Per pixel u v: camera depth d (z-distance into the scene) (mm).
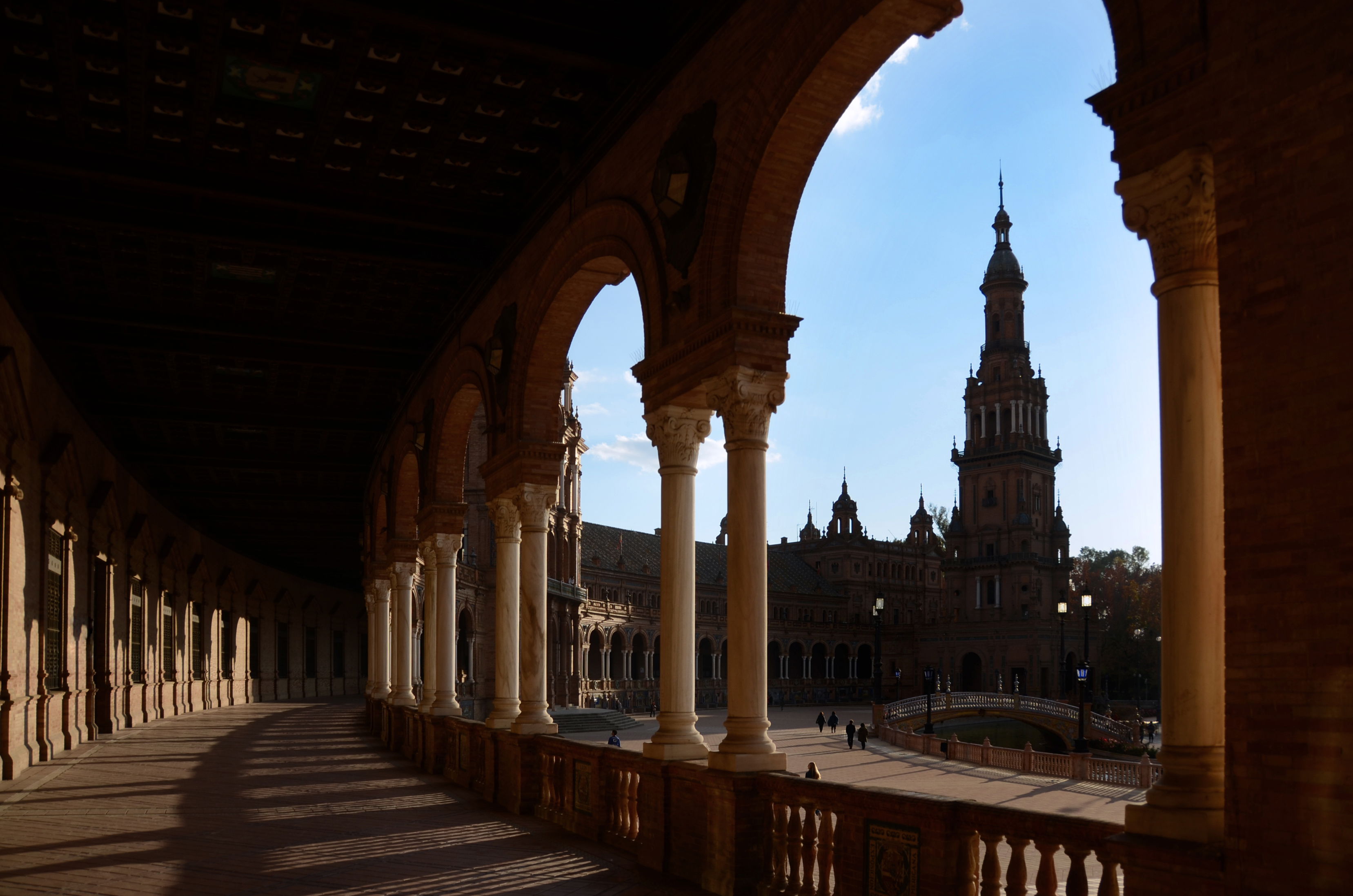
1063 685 108938
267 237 15578
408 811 14391
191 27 10875
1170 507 5484
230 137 13258
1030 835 6301
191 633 40219
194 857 10859
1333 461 4559
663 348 10586
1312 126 4711
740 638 9398
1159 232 5527
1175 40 5344
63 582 21656
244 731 30234
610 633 98188
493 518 16203
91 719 25219
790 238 9656
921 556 145375
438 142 13297
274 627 57656
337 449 30562
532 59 11500
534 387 15234
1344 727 4441
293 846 11531
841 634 128500
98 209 14680
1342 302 4566
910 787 33812
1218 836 5098
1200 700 5340
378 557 29875
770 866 8898
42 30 11062
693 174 10141
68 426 21906
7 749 17234
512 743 14461
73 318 18922
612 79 11648
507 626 15789
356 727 32500
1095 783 34938
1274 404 4797
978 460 117812
